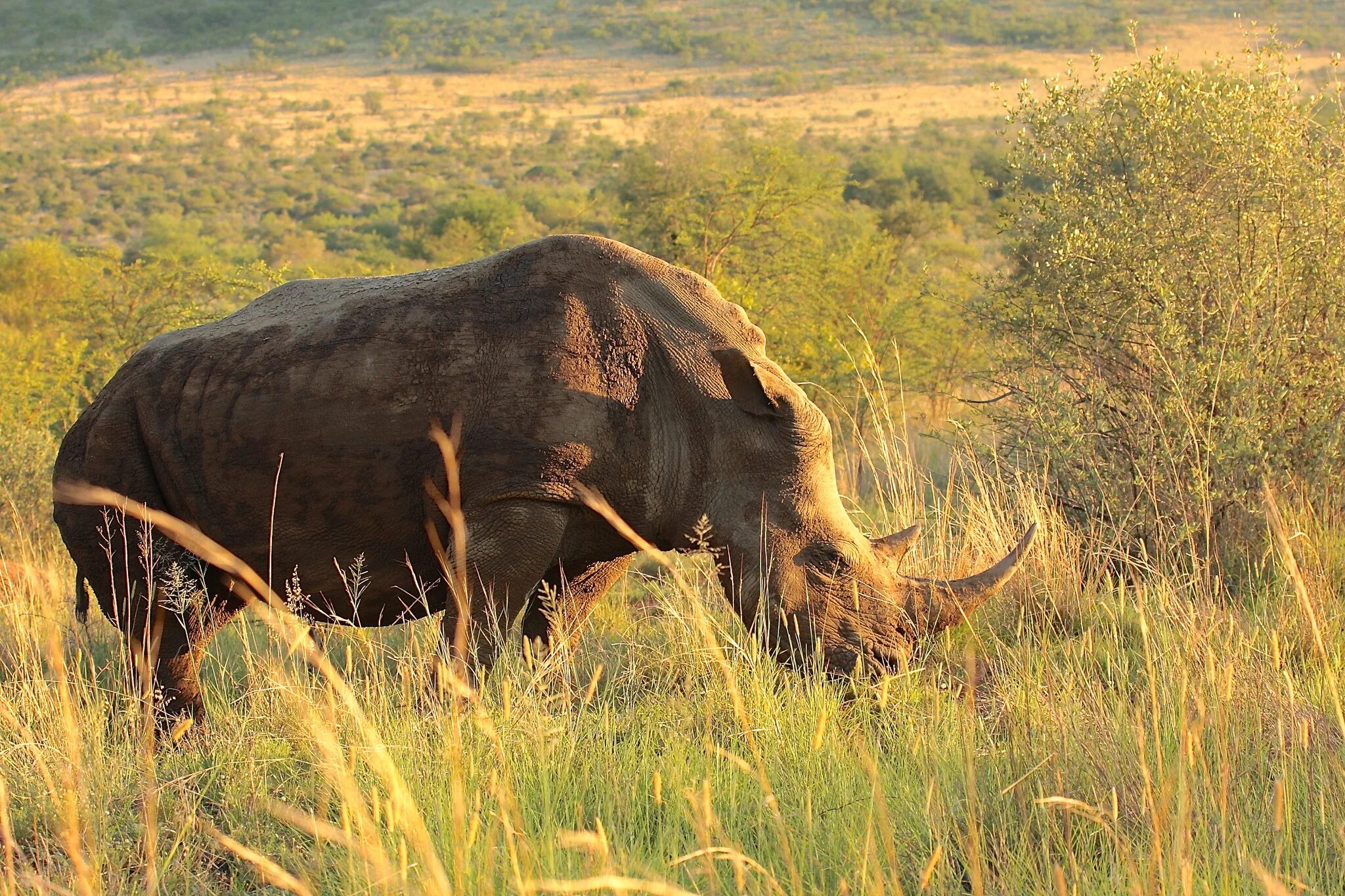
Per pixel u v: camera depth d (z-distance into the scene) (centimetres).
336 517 1139
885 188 9169
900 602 1116
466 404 1109
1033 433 1514
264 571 1177
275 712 1034
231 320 1218
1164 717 906
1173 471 1356
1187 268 1511
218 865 864
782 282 3173
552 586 1223
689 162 4509
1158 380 1462
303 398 1133
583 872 750
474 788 870
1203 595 1212
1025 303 1708
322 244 9981
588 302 1138
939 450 2136
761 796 873
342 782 728
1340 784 818
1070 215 1605
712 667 1091
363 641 1237
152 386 1177
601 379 1117
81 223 15000
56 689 1026
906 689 1072
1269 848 775
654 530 1157
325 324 1160
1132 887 694
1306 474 1409
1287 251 1484
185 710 1155
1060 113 1659
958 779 882
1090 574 1311
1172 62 1617
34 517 1983
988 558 1345
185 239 9831
